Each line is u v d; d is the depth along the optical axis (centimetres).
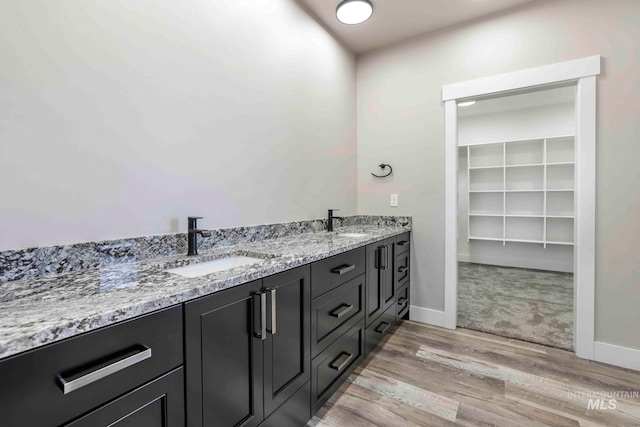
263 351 110
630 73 184
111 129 112
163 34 129
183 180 138
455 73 242
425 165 258
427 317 260
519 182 470
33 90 93
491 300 319
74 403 60
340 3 212
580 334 200
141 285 86
